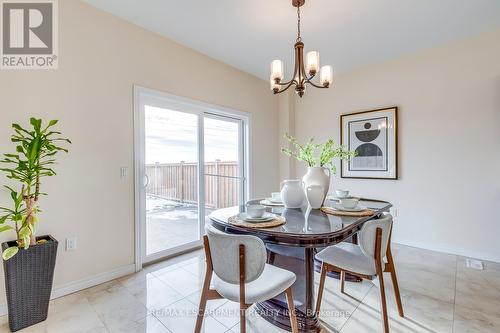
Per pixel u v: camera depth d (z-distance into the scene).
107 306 1.95
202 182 3.31
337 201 2.34
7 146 1.85
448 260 2.77
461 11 2.34
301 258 1.73
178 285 2.28
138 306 1.95
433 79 3.06
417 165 3.19
